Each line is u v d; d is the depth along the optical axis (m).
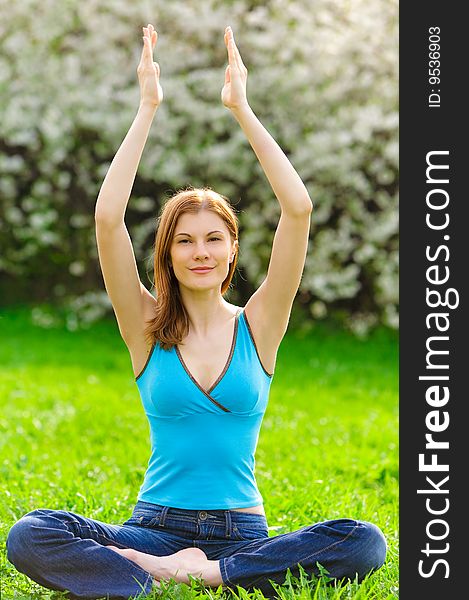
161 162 14.45
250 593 4.48
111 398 10.14
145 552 4.59
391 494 6.71
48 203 15.44
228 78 4.73
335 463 7.51
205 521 4.62
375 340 14.50
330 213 14.64
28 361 12.45
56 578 4.42
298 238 4.66
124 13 14.40
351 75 13.92
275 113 14.27
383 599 4.50
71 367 12.05
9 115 14.48
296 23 14.15
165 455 4.71
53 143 14.69
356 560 4.51
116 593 4.39
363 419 9.45
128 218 15.61
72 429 8.75
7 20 14.85
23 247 16.14
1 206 15.57
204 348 4.73
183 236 4.70
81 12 14.54
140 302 4.82
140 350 4.82
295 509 6.04
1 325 15.23
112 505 6.06
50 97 14.65
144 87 4.81
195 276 4.70
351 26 13.91
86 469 7.26
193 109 14.15
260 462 7.51
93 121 14.33
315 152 13.75
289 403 10.22
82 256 15.91
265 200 14.58
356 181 13.88
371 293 15.14
